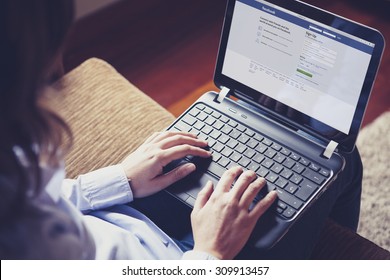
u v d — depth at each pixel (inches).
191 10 81.2
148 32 78.0
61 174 22.5
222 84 39.2
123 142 39.9
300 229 32.8
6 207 16.7
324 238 35.1
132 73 72.4
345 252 34.3
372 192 57.4
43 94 17.9
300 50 34.4
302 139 35.6
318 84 34.3
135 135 40.4
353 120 33.5
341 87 33.3
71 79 44.6
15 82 16.2
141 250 28.9
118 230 29.3
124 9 81.4
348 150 34.6
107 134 40.4
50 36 17.0
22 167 17.3
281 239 32.1
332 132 34.9
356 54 32.0
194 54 74.6
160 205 34.1
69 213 22.2
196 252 27.8
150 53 75.0
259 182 31.5
